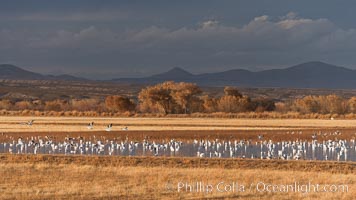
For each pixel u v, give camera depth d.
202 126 122.38
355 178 53.66
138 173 55.56
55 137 99.75
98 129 114.31
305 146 84.81
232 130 110.56
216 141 86.88
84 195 44.75
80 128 116.81
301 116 167.50
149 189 47.50
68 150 80.62
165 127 119.00
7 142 92.25
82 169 58.06
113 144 79.38
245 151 80.38
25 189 47.00
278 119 158.62
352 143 91.94
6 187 48.19
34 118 156.50
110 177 53.41
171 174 55.09
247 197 45.06
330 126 123.12
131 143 80.38
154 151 76.12
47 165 60.66
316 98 198.38
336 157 74.38
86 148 76.12
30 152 78.31
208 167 61.16
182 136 100.75
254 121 144.88
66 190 46.56
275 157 71.75
